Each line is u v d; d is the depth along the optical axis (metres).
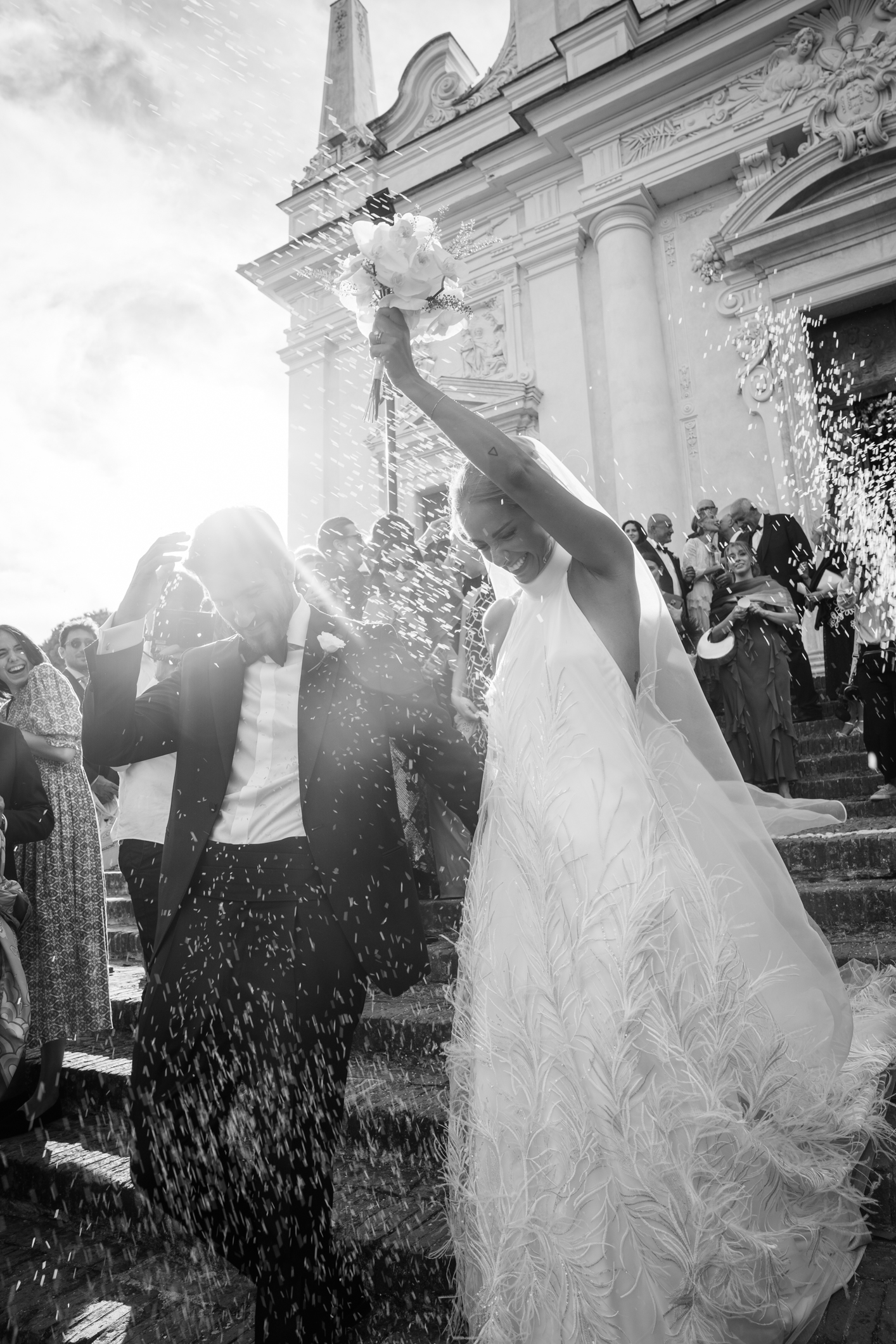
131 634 1.69
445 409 1.36
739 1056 1.27
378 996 2.84
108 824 5.07
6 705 3.09
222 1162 1.47
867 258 8.30
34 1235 2.15
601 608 1.49
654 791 1.39
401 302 1.42
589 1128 1.20
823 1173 1.35
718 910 1.34
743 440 8.77
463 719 2.96
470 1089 1.38
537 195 10.26
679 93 9.25
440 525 3.68
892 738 4.02
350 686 1.68
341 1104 1.51
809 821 2.57
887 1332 1.31
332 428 11.52
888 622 5.68
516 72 11.23
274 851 1.60
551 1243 1.18
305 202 12.07
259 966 1.54
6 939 2.46
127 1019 3.19
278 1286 1.41
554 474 1.76
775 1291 1.24
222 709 1.70
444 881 3.44
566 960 1.28
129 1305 1.80
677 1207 1.16
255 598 1.68
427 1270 1.62
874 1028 1.82
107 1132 2.57
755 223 8.84
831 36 8.49
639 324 9.22
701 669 4.84
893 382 8.42
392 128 12.17
